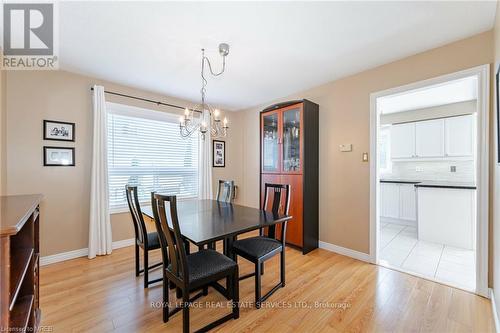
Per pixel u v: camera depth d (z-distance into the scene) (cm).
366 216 273
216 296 202
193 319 171
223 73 279
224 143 455
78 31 191
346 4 159
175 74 282
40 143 258
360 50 225
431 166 439
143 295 201
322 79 299
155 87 328
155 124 360
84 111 288
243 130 461
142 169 346
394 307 184
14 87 243
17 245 138
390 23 182
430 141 422
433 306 184
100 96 291
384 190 467
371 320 169
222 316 175
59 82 271
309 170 308
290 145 328
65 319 168
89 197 292
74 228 281
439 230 336
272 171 348
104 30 190
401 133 458
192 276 153
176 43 210
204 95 363
